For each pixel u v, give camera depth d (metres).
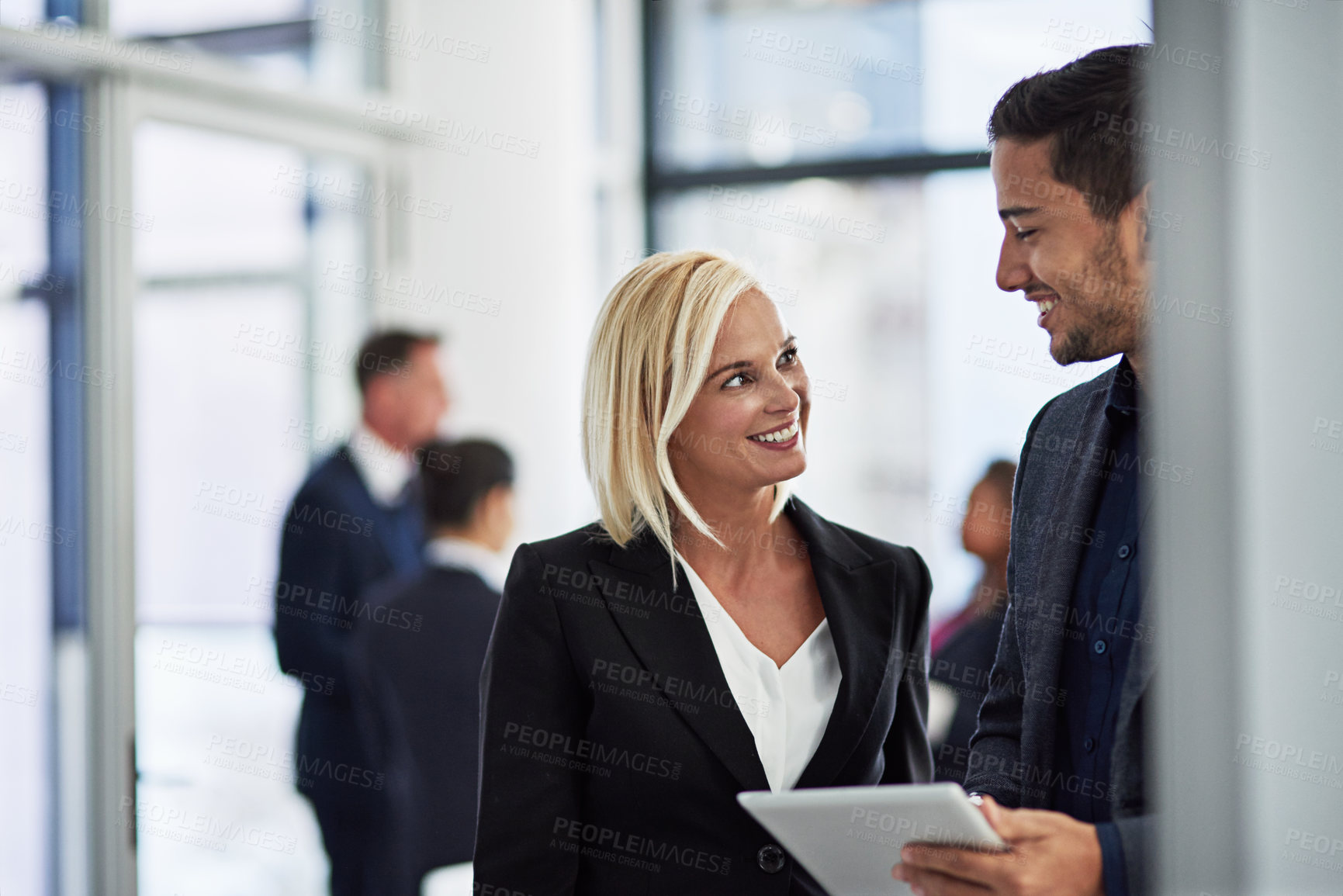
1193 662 0.63
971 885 1.08
